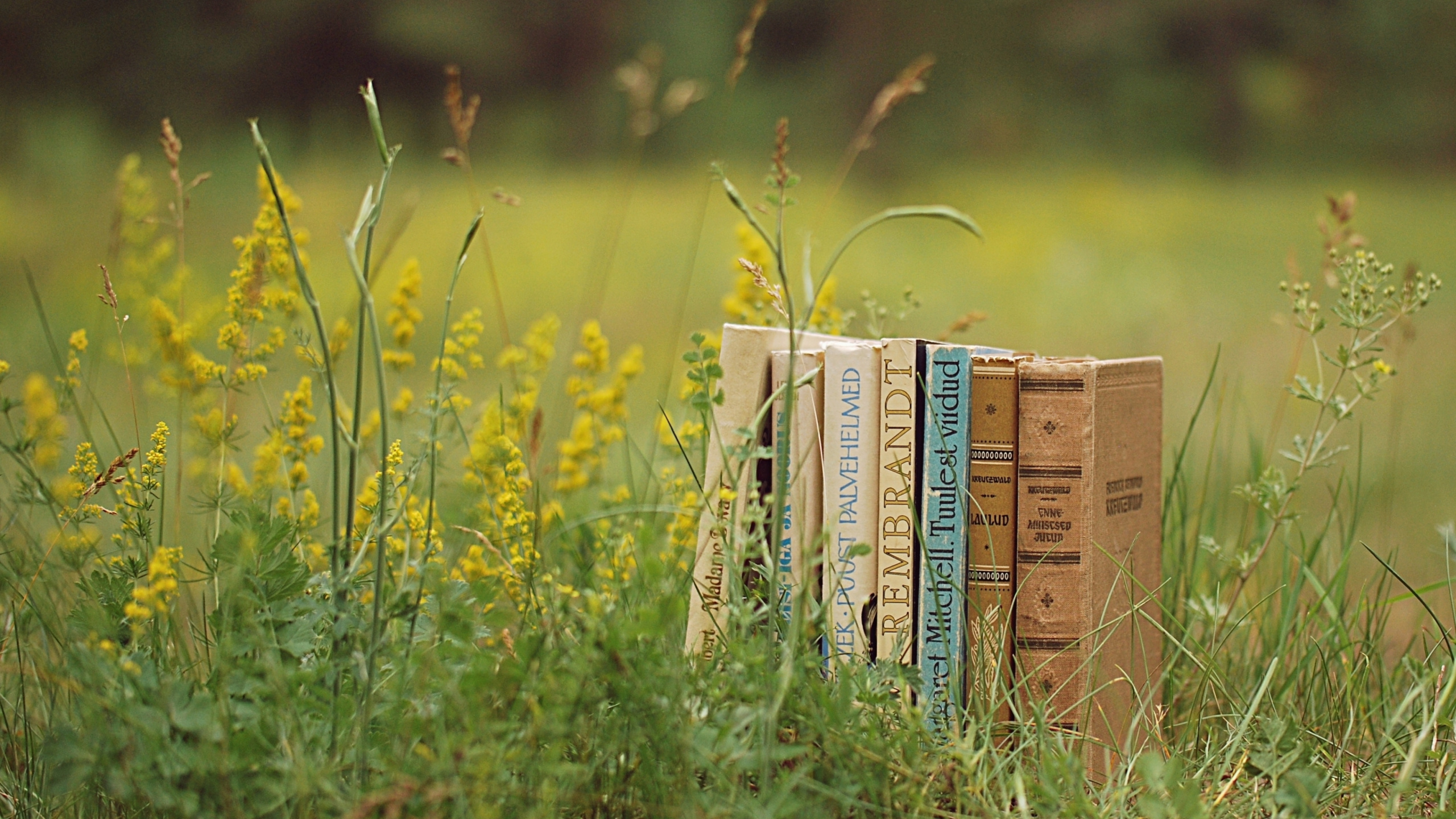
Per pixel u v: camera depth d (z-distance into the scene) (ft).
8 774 5.08
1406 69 83.15
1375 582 9.25
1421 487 12.03
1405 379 18.01
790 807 4.16
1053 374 5.42
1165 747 5.39
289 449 6.12
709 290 28.25
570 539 6.52
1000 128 72.33
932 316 24.61
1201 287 31.04
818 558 5.39
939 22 74.08
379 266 6.60
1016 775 4.67
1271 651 6.36
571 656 4.48
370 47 73.87
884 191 61.46
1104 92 78.64
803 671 4.71
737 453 4.95
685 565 6.23
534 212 42.01
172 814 4.33
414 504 5.85
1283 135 80.28
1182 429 13.70
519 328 22.48
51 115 60.85
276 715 4.40
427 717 4.27
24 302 21.81
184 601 7.27
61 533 5.40
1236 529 9.16
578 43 77.56
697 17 77.87
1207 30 79.92
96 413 12.03
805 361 5.57
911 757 4.66
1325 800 4.96
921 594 5.44
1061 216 50.42
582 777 4.36
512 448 5.87
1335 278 6.12
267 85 73.26
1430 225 49.37
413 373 16.20
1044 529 5.46
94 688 4.44
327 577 5.13
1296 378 6.15
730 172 63.67
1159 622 6.20
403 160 53.42
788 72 79.97
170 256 8.01
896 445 5.45
